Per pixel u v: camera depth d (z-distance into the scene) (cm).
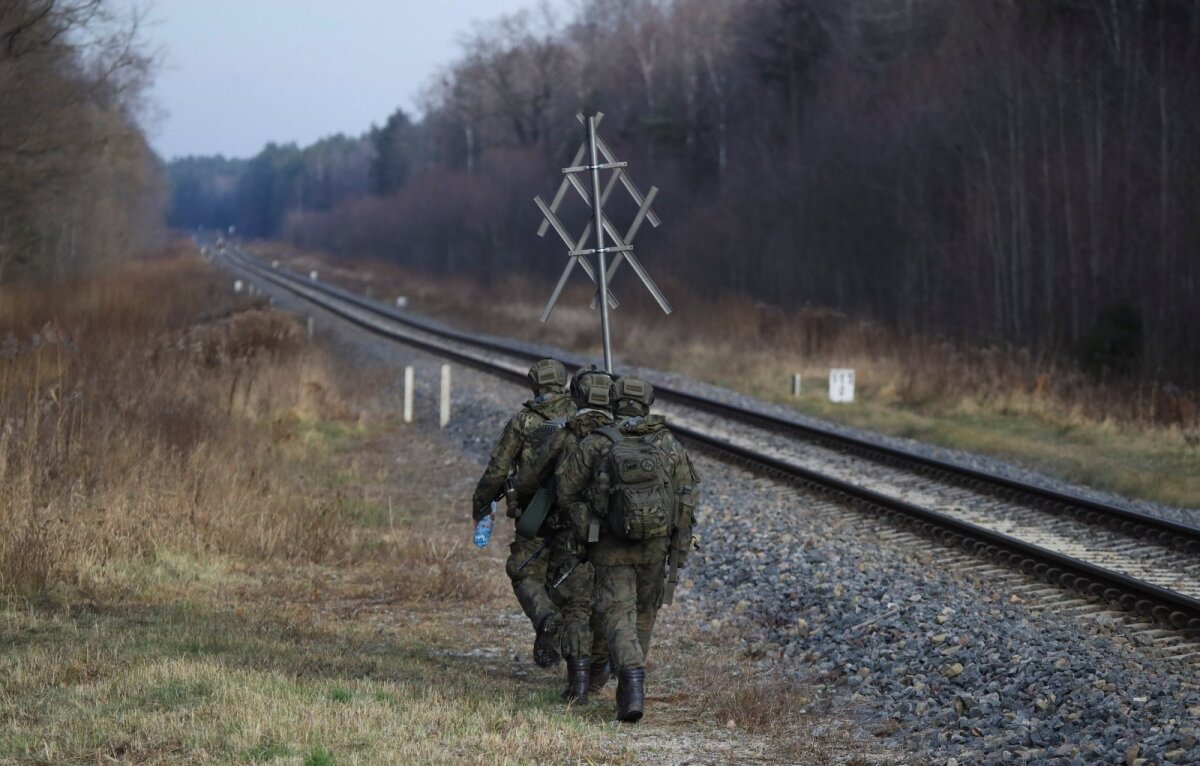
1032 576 3906
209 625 3177
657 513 2427
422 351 13762
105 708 2300
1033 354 12362
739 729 2561
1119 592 3566
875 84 19912
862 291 18500
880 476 6125
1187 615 3303
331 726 2238
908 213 17075
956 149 15862
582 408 2606
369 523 5053
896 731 2559
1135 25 13588
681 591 4081
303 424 7681
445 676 2853
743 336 14062
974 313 15188
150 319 10962
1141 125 12588
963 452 7412
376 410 8975
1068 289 13462
